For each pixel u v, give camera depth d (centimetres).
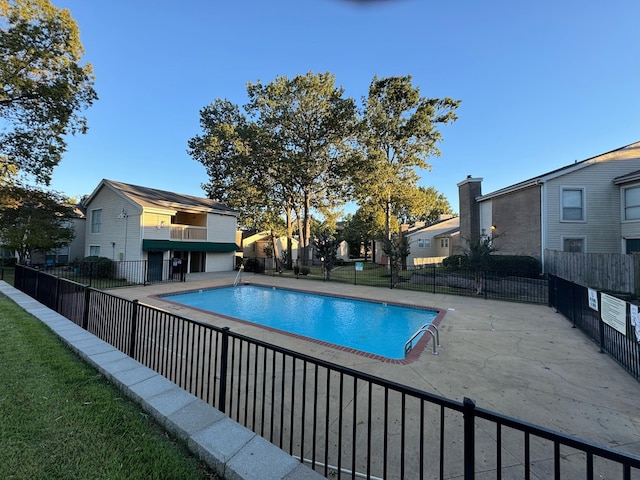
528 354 505
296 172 2081
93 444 227
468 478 142
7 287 1001
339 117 2036
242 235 3195
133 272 1609
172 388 302
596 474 235
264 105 2216
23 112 1520
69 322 552
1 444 221
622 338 445
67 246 2297
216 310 1060
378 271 2192
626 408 332
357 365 459
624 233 1323
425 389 378
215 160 2434
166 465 208
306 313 1020
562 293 784
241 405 335
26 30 1306
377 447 261
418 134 2077
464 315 796
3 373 340
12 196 1650
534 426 130
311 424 299
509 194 1565
